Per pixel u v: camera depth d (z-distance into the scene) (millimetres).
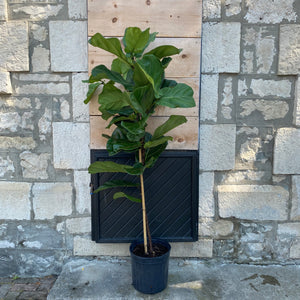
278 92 2250
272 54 2211
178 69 2170
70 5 2154
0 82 2195
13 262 2412
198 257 2410
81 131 2271
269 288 2092
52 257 2408
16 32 2164
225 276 2229
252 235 2381
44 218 2355
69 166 2301
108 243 2365
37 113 2275
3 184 2330
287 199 2330
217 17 2166
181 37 2143
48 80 2242
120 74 1947
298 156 2277
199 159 2291
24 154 2311
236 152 2309
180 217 2316
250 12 2172
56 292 2033
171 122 1772
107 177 2275
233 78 2234
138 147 1938
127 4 2113
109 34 2135
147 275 1974
